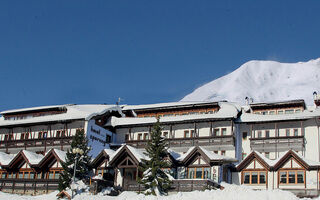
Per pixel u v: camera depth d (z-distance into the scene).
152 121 66.31
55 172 54.47
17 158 56.81
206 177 48.84
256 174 51.56
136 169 51.56
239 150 62.22
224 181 50.28
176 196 40.25
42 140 66.06
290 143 57.84
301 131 58.12
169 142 63.34
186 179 46.12
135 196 42.12
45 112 73.81
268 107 65.00
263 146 59.31
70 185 47.06
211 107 66.75
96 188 46.19
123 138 69.19
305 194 46.25
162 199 40.06
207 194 39.75
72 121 65.00
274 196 37.47
